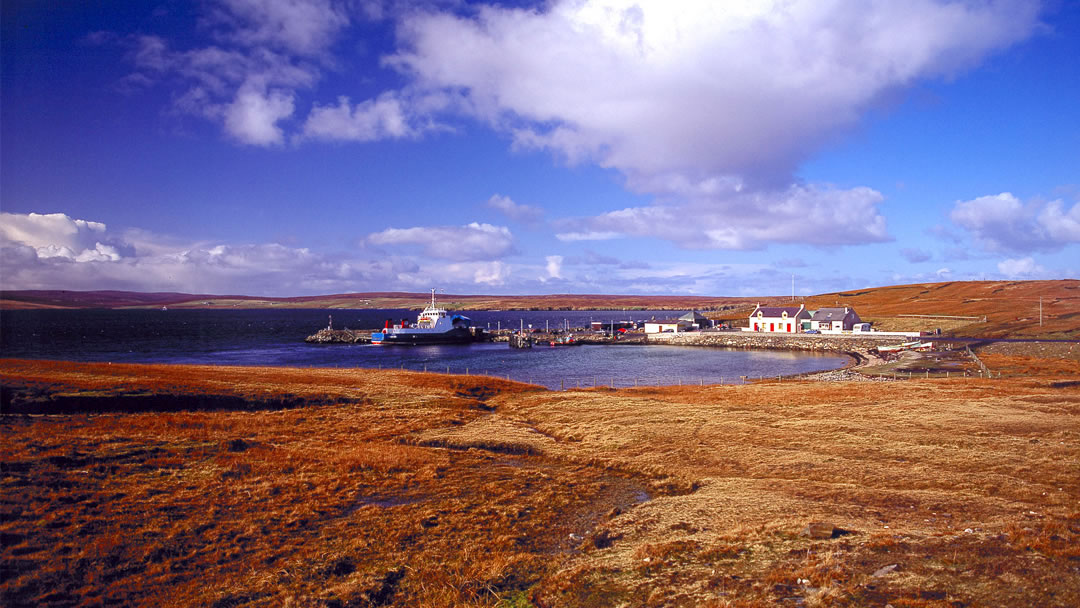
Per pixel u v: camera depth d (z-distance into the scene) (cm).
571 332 18950
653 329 18100
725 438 3488
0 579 1602
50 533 1928
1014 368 7688
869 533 1752
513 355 13000
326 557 1855
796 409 4400
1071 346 9681
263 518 2212
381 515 2269
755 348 14300
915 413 3959
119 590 1600
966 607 1243
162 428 3634
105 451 2922
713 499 2314
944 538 1656
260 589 1630
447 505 2398
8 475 2431
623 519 2161
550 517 2286
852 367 9375
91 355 11612
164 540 1955
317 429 3934
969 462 2759
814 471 2750
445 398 5359
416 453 3281
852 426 3619
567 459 3266
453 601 1543
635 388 6412
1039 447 2984
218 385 5044
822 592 1342
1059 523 1747
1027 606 1236
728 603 1348
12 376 4600
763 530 1850
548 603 1480
